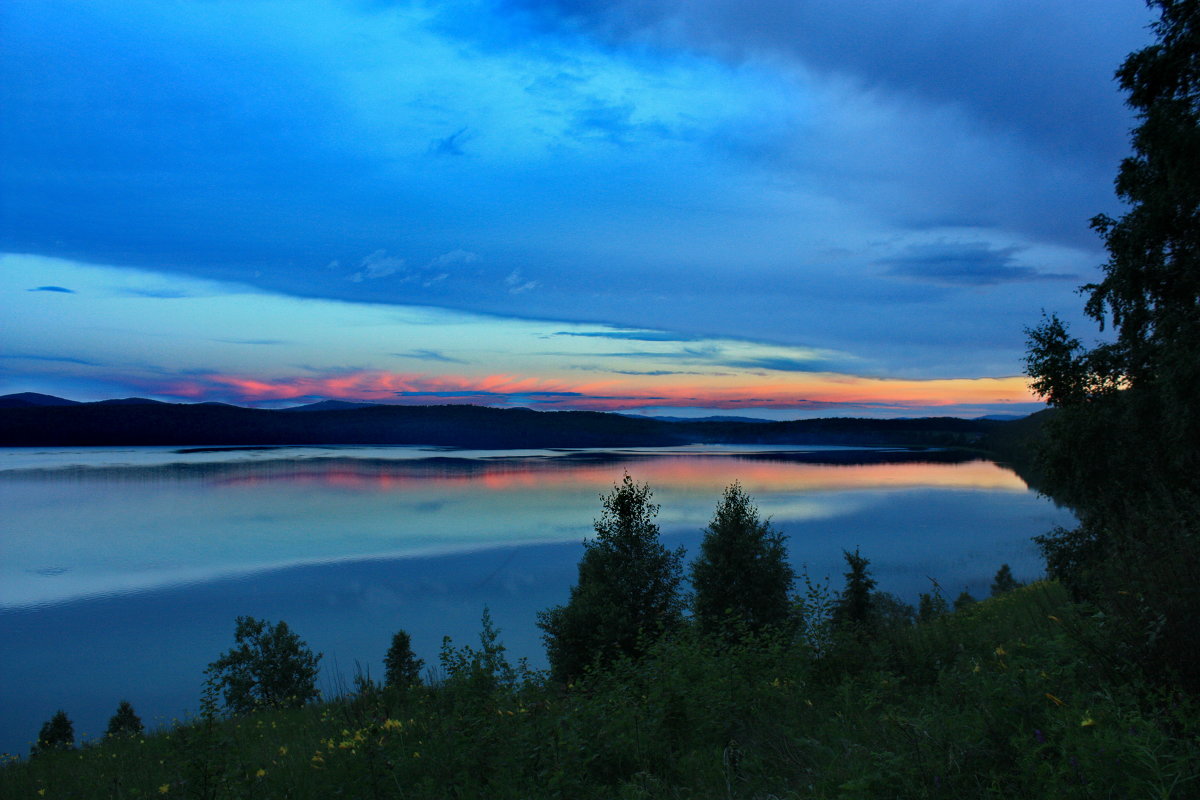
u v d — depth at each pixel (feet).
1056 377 57.00
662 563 98.02
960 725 12.33
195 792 18.02
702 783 15.06
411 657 137.49
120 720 123.65
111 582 490.49
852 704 17.22
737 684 20.61
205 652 345.72
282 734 29.19
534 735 17.99
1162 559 13.37
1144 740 9.52
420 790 16.72
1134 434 49.80
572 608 92.43
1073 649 14.40
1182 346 46.57
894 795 11.75
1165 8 52.21
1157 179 53.01
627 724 18.38
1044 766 9.93
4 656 344.90
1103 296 58.23
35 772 33.06
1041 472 58.49
